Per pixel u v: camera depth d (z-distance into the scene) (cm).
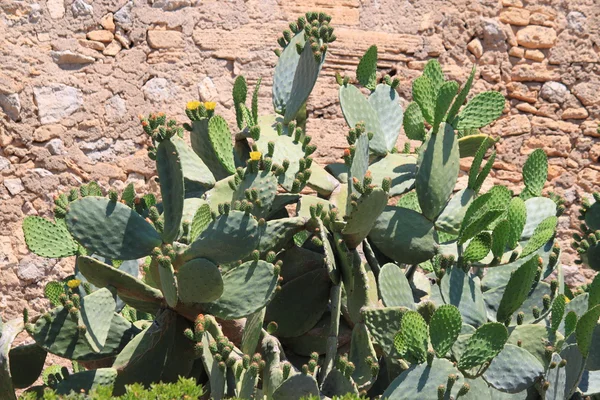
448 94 571
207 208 530
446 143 576
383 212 566
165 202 520
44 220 571
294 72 641
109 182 773
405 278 540
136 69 789
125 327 544
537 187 636
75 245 576
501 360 521
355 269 543
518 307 543
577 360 540
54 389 512
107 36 788
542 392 525
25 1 776
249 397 502
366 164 559
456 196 580
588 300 566
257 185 545
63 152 768
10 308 746
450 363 504
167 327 523
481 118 591
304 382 498
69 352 520
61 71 776
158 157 522
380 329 524
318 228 551
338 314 547
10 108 762
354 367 530
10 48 768
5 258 750
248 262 523
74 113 773
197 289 511
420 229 564
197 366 538
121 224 525
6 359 512
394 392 501
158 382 522
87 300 520
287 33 653
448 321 502
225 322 539
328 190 596
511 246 580
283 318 565
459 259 553
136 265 597
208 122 609
